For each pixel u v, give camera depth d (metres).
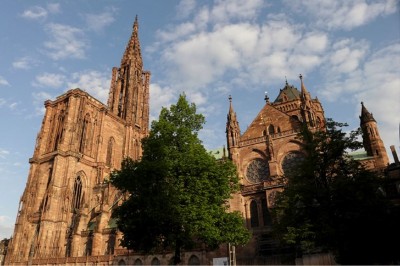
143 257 73.31
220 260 56.97
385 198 34.62
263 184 71.62
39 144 113.38
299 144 74.06
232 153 80.31
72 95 114.94
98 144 118.69
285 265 53.34
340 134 42.31
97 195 106.69
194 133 47.22
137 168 40.22
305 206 39.75
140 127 147.00
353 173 39.75
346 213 34.19
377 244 28.83
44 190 104.50
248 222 69.81
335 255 34.69
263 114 84.06
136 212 39.03
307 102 79.62
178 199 38.53
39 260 86.19
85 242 90.25
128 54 159.75
